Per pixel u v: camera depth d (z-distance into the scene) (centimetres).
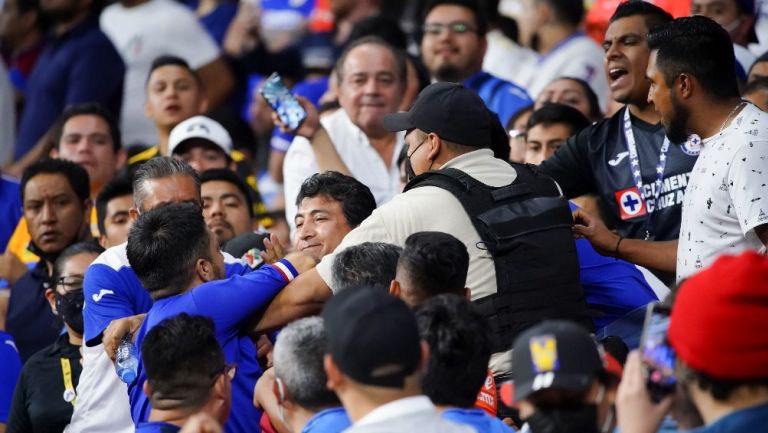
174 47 3547
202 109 3033
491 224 1664
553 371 1239
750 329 1184
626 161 2098
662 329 1274
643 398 1253
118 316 1841
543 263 1667
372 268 1608
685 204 1808
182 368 1468
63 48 3422
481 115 1759
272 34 3803
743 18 2578
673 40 1778
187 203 1736
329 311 1255
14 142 3553
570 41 3109
